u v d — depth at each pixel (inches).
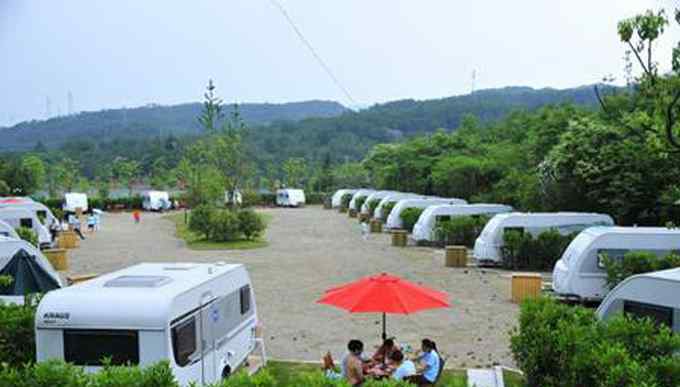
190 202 2050.9
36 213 1462.8
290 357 546.3
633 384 257.4
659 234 735.7
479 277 962.1
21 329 411.8
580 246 751.1
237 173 1927.9
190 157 2367.1
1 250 634.2
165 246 1418.6
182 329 381.1
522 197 1422.2
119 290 383.6
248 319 504.1
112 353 363.9
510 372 488.7
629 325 316.2
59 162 4020.7
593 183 1106.1
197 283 410.3
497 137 2367.1
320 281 940.0
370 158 2940.5
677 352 298.2
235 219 1491.1
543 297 416.8
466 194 1854.1
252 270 1051.9
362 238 1544.0
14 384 286.2
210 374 422.9
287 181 3609.7
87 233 1749.5
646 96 531.2
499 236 1051.9
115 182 3668.8
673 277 362.3
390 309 404.2
